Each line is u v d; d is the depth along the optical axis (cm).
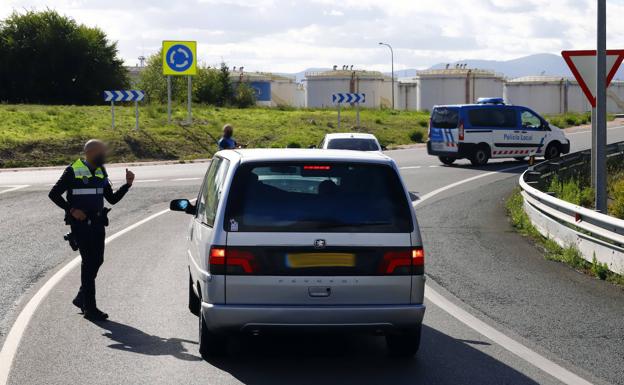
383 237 1666
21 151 8756
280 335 2027
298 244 1639
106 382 1603
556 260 3100
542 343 1928
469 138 7631
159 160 9194
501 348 1881
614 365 1742
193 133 10769
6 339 1936
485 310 2280
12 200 5119
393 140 11962
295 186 1677
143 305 2316
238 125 12275
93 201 2184
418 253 1677
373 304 1658
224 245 1639
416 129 13388
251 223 1647
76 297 2280
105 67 17475
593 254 2923
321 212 1662
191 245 2058
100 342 1917
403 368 1720
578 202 4853
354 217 1667
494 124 7756
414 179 6481
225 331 1644
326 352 1861
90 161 2206
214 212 1708
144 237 3681
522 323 2130
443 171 7200
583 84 3209
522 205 4497
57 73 16925
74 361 1755
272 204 1661
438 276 2781
